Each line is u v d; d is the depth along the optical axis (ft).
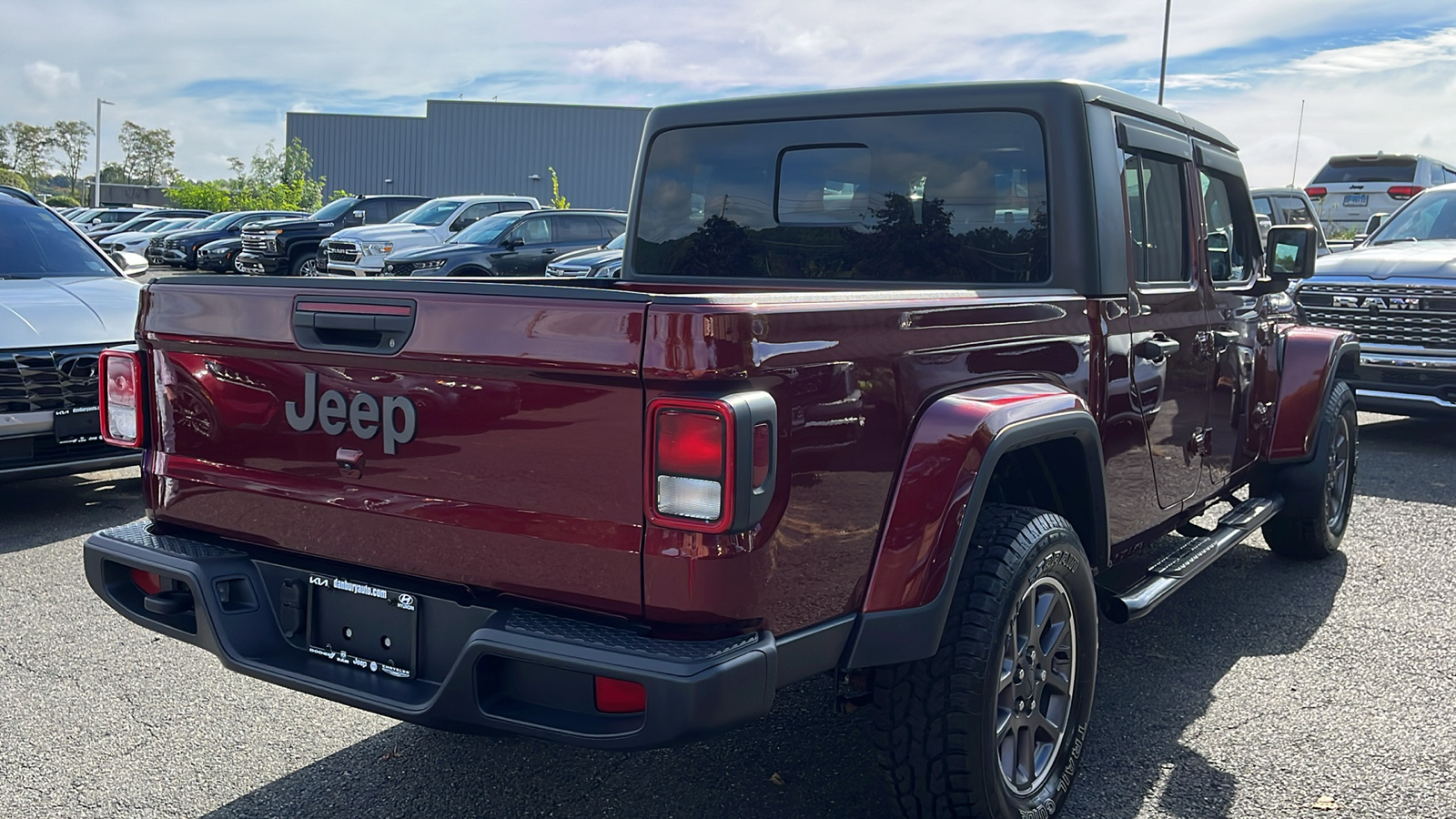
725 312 6.74
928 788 8.64
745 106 12.68
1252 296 14.67
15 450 18.13
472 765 10.79
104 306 19.65
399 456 7.95
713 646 7.06
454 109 164.55
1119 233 11.01
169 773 10.62
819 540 7.55
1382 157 59.57
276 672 8.50
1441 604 15.52
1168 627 14.66
